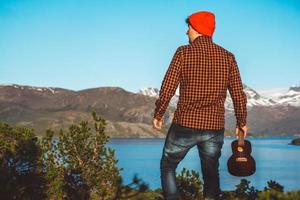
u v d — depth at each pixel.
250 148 3.79
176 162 3.67
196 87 3.52
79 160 6.86
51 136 6.87
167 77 3.60
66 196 6.50
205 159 3.61
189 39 3.81
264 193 4.04
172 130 3.63
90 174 6.82
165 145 3.69
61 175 6.67
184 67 3.57
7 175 5.90
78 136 6.90
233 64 3.65
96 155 6.95
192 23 3.69
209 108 3.53
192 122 3.52
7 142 6.38
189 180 7.18
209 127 3.52
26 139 6.43
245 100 3.70
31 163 6.40
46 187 6.39
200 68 3.53
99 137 6.97
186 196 6.99
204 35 3.69
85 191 6.68
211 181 3.67
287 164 94.44
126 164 86.81
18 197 5.98
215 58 3.56
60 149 6.82
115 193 6.85
